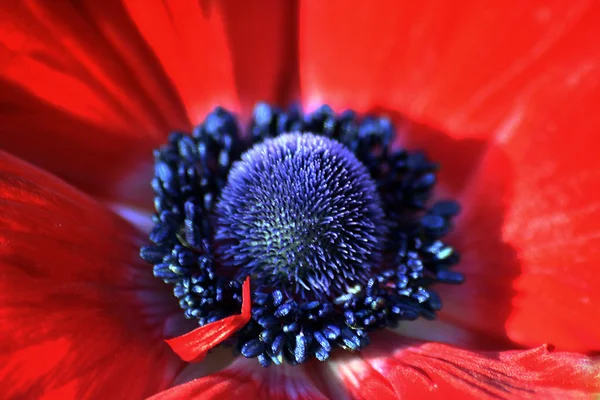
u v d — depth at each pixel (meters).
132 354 0.11
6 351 0.10
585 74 0.12
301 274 0.11
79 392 0.10
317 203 0.11
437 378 0.11
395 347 0.11
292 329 0.11
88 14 0.12
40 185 0.11
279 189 0.11
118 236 0.12
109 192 0.12
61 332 0.10
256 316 0.11
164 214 0.11
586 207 0.12
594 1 0.12
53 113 0.12
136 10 0.12
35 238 0.11
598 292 0.12
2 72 0.12
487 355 0.11
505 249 0.12
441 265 0.12
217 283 0.11
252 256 0.11
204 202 0.12
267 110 0.12
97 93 0.12
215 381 0.10
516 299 0.12
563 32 0.12
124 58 0.12
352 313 0.11
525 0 0.12
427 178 0.12
